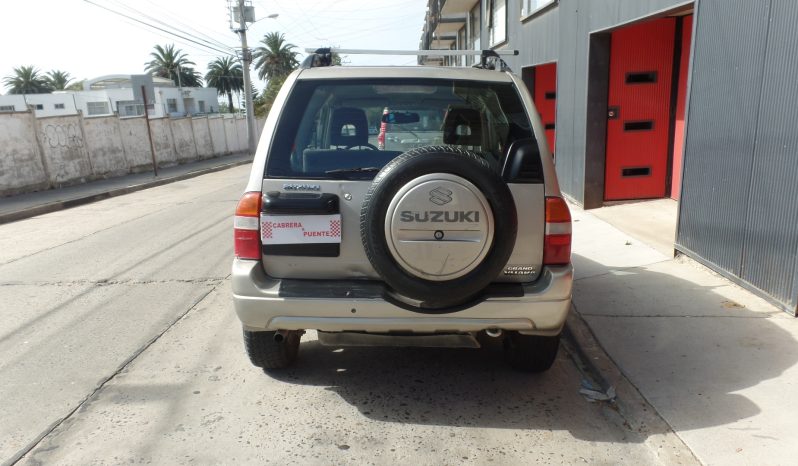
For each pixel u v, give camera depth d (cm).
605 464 292
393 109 357
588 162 871
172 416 344
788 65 421
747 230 483
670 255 616
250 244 322
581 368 399
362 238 304
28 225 1093
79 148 1761
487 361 415
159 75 8775
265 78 7169
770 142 446
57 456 305
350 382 384
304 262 323
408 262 297
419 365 410
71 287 618
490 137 348
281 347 376
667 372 374
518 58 1392
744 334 415
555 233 319
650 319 455
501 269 302
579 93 899
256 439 317
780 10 427
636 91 855
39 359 432
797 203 421
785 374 359
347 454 303
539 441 313
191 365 414
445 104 356
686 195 584
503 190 295
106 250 803
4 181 1461
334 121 357
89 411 352
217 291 587
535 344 368
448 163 291
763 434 303
